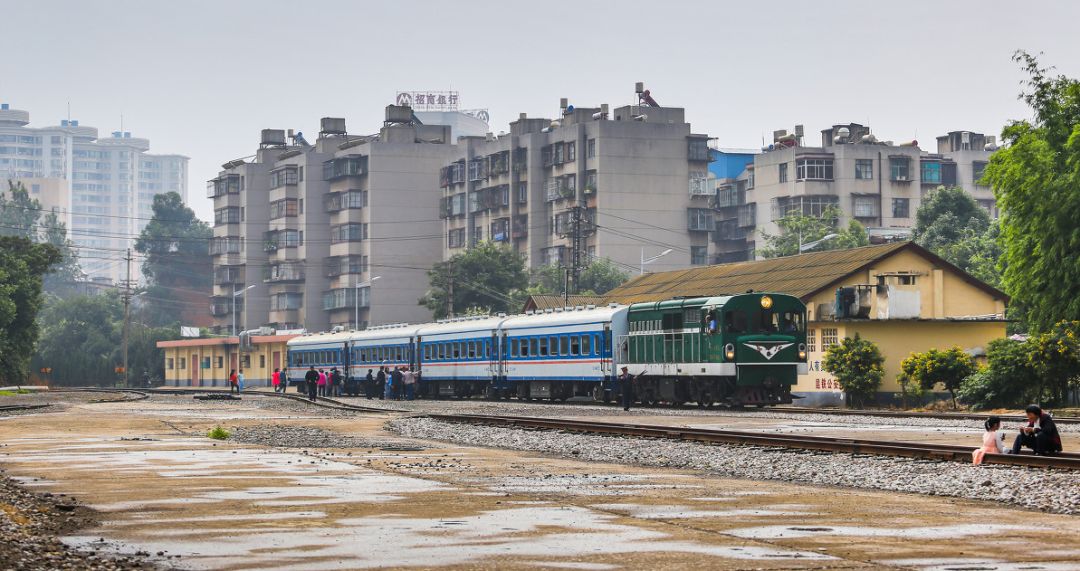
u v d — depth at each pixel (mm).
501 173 126438
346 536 14062
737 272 69812
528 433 33188
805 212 119688
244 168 154375
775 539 13750
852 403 53938
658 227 118000
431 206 138625
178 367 132000
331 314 143250
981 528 14742
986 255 90438
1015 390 48219
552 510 16500
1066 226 48000
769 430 34375
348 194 138875
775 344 47500
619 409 49594
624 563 12141
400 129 138500
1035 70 50344
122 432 35625
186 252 185000
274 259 149125
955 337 55406
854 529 14609
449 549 13070
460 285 110188
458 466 24109
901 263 58562
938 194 104125
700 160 119250
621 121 117500
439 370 67125
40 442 31109
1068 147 47938
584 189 117938
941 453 23297
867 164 120562
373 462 24938
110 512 16422
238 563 12258
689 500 17844
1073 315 47438
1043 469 20688
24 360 98875
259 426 39281
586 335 54969
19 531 14258
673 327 50250
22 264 97625
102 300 157000
